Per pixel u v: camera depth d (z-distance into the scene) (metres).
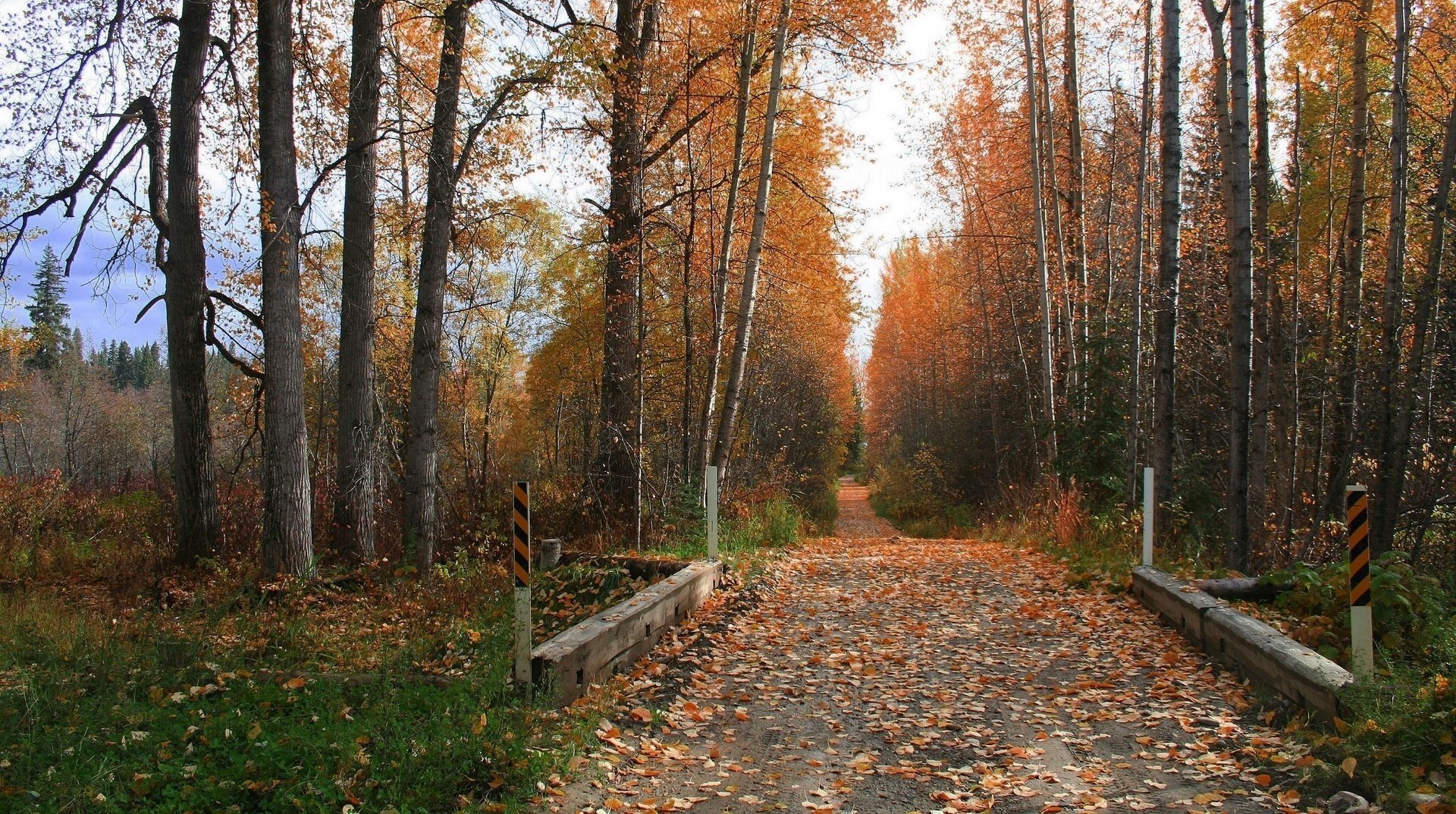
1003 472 27.50
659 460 18.64
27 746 4.37
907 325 39.78
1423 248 16.47
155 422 44.06
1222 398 20.45
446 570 10.66
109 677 5.80
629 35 13.80
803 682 6.86
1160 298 12.87
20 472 28.95
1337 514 15.79
